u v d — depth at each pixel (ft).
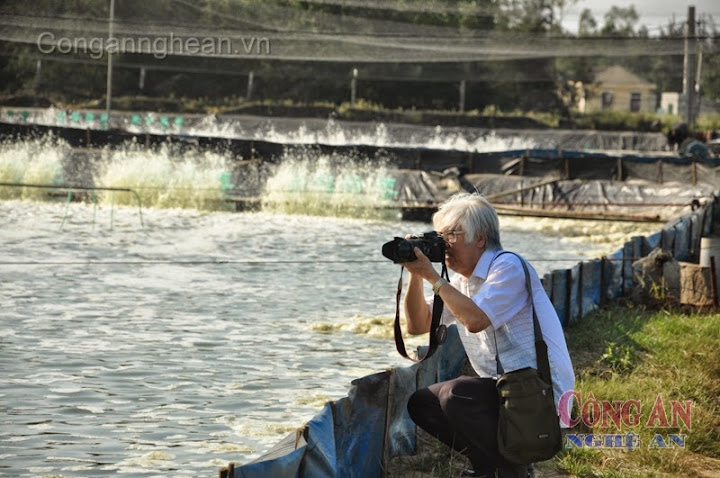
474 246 28.73
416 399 29.66
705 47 193.47
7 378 43.34
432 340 29.58
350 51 170.30
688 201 126.21
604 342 50.93
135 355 48.60
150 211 112.37
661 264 64.08
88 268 72.74
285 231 102.01
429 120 296.71
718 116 349.20
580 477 32.40
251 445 36.04
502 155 137.39
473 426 28.19
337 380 45.73
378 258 85.92
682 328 54.39
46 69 265.13
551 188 130.31
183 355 49.14
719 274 67.10
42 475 32.14
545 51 172.45
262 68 246.88
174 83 291.38
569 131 284.00
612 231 114.73
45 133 131.64
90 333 52.75
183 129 235.40
